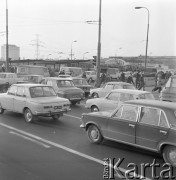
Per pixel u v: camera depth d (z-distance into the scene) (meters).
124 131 8.69
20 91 13.87
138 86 32.75
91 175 6.82
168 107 8.02
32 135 10.62
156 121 8.01
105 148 9.07
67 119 14.08
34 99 13.10
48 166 7.36
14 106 13.95
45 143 9.53
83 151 8.71
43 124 12.73
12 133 10.90
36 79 30.05
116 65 91.38
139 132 8.30
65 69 45.78
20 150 8.70
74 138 10.27
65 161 7.78
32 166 7.33
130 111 8.70
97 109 14.78
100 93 19.77
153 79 42.62
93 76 47.38
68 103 13.62
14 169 7.10
